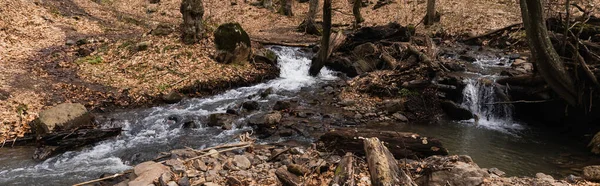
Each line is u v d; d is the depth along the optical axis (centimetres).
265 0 3028
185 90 1248
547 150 885
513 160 819
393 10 2727
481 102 1148
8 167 747
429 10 2261
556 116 1072
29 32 1614
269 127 972
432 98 1158
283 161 704
